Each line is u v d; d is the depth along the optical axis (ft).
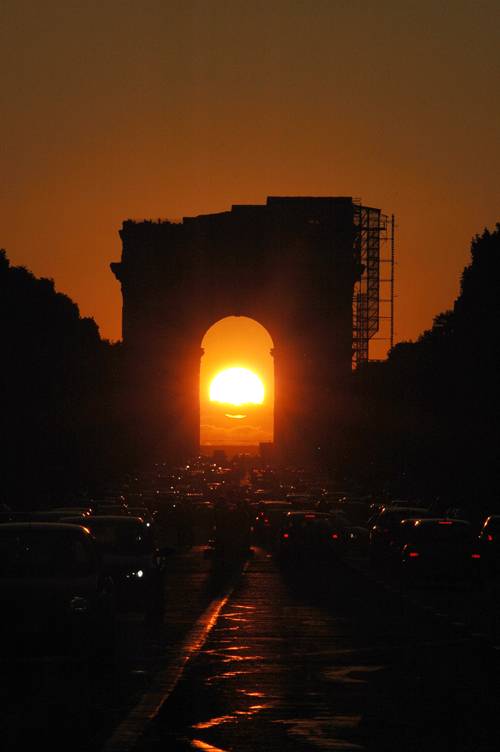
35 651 312.09
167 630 426.10
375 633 411.13
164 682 297.53
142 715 253.44
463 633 408.05
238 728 242.37
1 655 313.12
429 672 316.81
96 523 502.38
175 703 270.67
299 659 342.85
